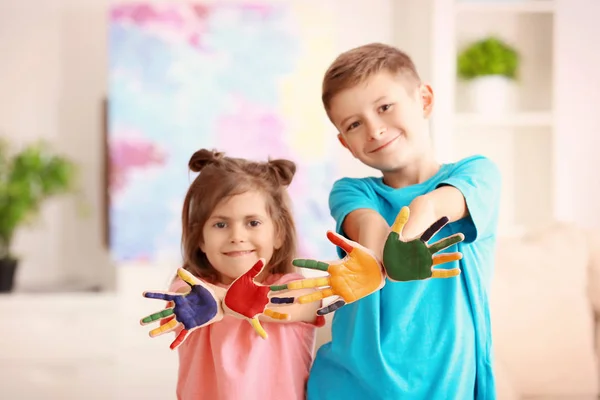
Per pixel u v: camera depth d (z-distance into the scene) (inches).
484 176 43.0
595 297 64.1
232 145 115.7
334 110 43.8
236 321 44.9
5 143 116.5
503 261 64.4
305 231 114.8
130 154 116.0
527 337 61.9
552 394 61.8
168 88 115.6
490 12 114.8
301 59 115.6
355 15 121.8
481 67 110.5
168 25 115.6
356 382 43.6
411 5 119.0
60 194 119.6
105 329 109.0
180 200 115.9
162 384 108.9
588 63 112.7
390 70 42.8
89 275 124.3
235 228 45.0
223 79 115.9
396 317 43.0
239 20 115.7
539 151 115.3
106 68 123.7
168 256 116.0
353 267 33.3
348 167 118.0
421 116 44.2
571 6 112.4
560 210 111.0
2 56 123.9
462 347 42.5
